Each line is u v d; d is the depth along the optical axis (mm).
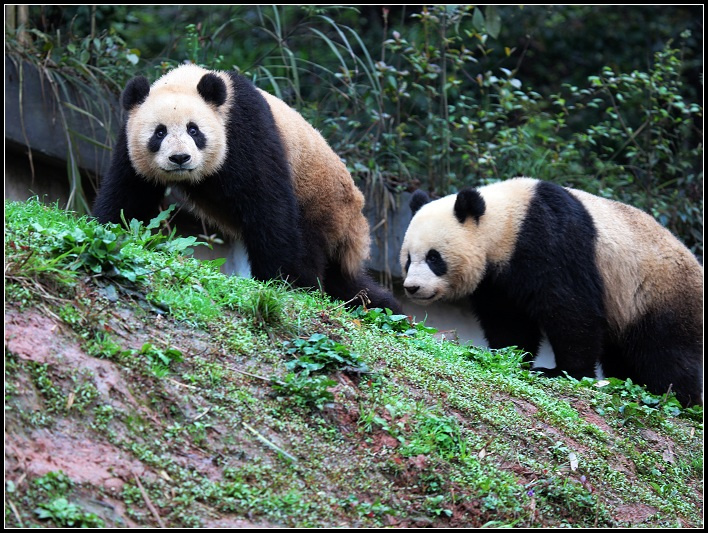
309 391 11039
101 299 11125
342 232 18922
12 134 21562
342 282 19562
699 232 30375
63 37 26969
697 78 40000
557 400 14312
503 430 12531
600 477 12406
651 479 13211
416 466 10742
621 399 15828
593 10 41000
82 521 8227
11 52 22188
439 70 27812
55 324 10164
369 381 12078
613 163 33625
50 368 9523
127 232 13617
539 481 11539
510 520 10703
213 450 9859
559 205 19141
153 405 10008
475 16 28172
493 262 19203
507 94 28703
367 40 37312
